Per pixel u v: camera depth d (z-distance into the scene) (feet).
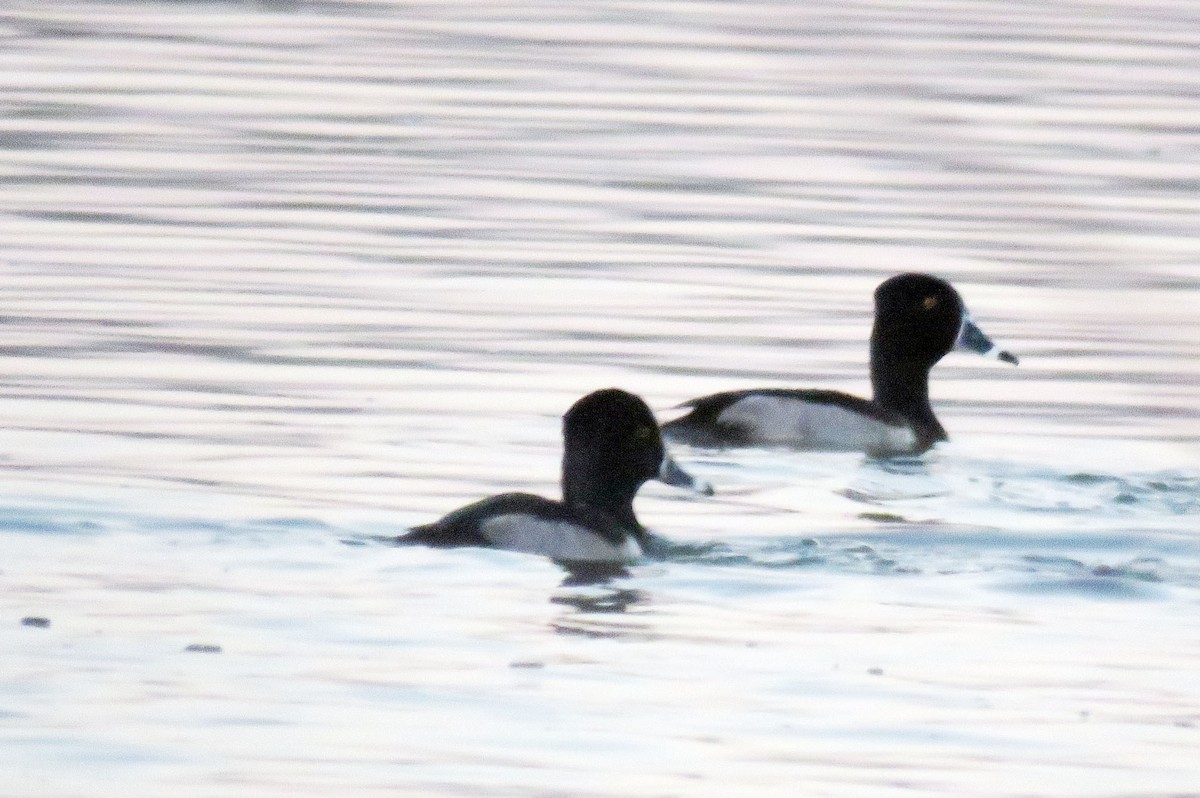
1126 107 104.58
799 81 113.39
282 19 128.98
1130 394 63.05
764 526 49.11
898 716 35.70
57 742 33.14
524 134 100.73
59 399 58.54
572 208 86.69
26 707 34.53
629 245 80.64
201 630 38.73
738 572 44.70
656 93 110.32
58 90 108.06
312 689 35.91
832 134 101.96
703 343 67.92
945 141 98.32
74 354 63.67
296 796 31.40
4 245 78.38
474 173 92.89
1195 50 118.52
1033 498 52.24
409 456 53.98
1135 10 130.52
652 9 132.36
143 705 34.83
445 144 98.53
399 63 116.67
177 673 36.37
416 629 39.32
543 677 36.99
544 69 115.75
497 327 68.74
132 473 50.83
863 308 72.74
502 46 121.49
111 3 132.87
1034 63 113.70
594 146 98.53
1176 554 46.47
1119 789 32.73
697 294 73.92
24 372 61.36
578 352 66.18
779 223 84.64
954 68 112.16
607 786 32.19
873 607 42.04
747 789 32.27
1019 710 36.17
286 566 43.06
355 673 36.88
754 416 58.59
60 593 40.60
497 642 38.96
